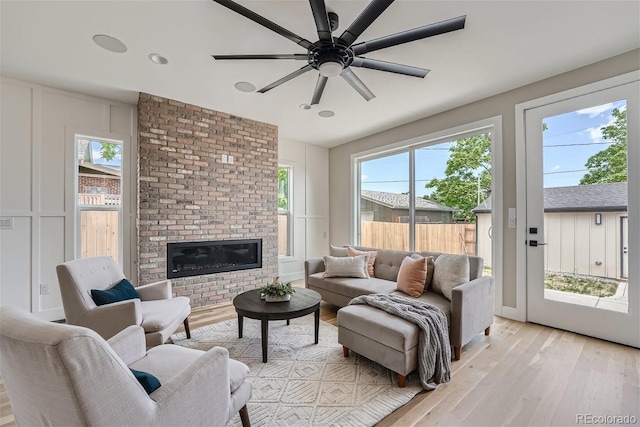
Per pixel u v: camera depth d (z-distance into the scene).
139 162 3.26
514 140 3.10
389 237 4.61
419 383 1.93
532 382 1.93
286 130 4.59
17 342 0.80
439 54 2.43
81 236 3.32
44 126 3.08
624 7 1.87
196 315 3.34
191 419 1.08
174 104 3.46
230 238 3.93
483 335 2.68
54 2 1.82
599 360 2.19
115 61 2.55
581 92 2.65
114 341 1.32
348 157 5.28
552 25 2.06
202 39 2.22
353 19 1.99
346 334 2.26
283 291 2.55
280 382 1.95
